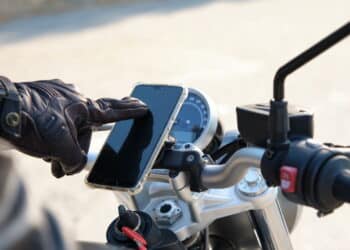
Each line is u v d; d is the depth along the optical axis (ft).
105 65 31.07
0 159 3.11
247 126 4.62
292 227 6.70
